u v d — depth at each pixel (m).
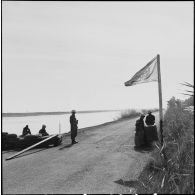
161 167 8.58
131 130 21.84
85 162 11.50
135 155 12.23
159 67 10.36
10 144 16.00
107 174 9.55
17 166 11.46
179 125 11.26
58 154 13.56
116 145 15.13
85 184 8.63
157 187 7.21
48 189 8.34
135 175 9.22
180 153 8.22
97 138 18.55
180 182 7.02
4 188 8.59
